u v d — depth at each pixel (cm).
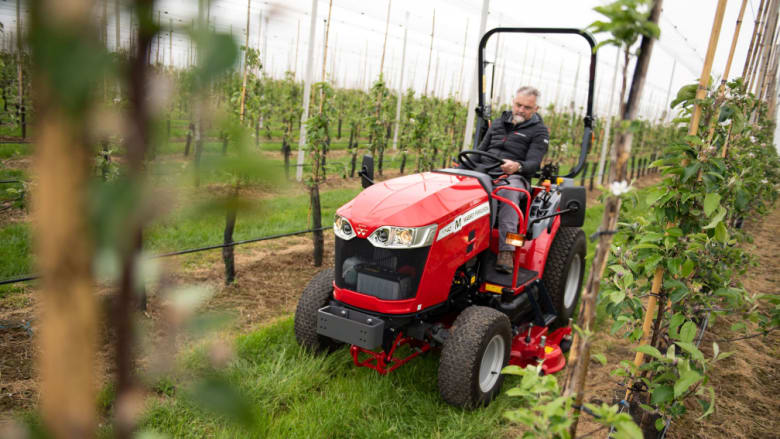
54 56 29
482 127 453
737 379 397
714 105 281
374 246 314
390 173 1366
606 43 134
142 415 280
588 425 327
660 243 273
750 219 872
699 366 248
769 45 522
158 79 34
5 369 333
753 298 289
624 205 309
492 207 365
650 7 129
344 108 2031
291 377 333
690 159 261
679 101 290
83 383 36
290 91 1457
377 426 294
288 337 390
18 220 658
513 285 358
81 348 36
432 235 307
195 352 216
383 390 328
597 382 375
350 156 1542
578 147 1738
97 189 33
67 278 34
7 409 291
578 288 484
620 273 271
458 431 294
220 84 35
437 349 392
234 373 332
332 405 307
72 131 31
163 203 35
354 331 311
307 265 607
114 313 37
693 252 271
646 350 230
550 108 1745
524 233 365
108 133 33
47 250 33
